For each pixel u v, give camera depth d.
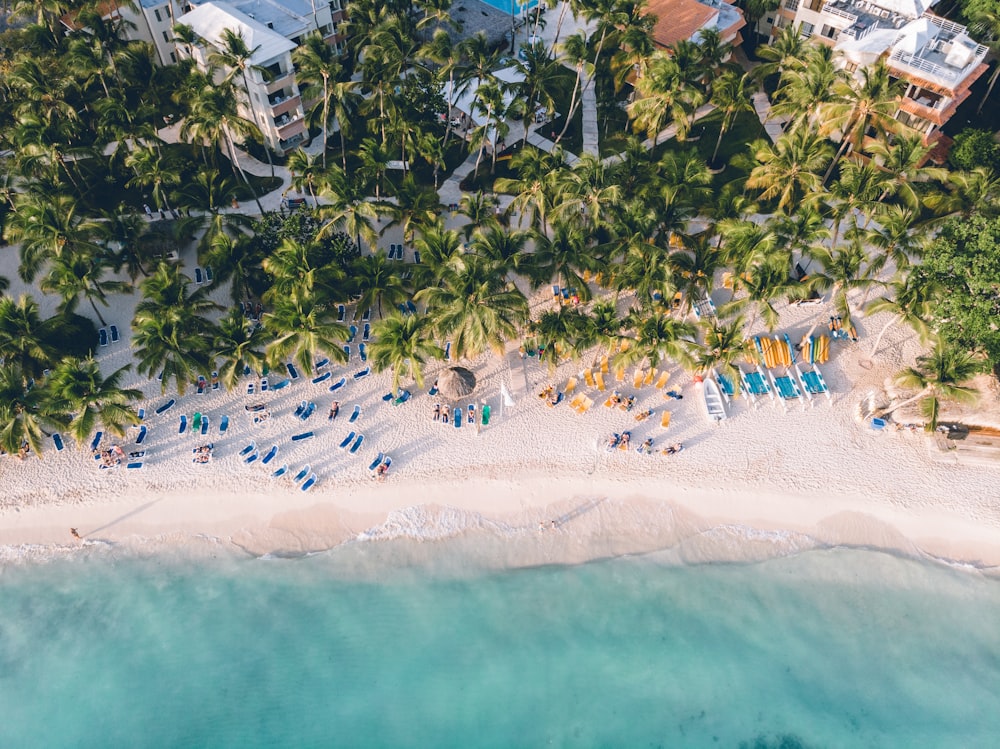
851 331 63.09
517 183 63.59
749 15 90.12
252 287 63.00
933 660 48.44
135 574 51.16
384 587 50.94
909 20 77.31
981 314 49.91
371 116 79.75
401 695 46.97
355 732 45.53
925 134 72.50
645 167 64.12
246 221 62.59
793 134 65.12
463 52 72.44
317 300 56.03
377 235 65.06
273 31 76.69
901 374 52.75
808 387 59.59
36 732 45.19
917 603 50.66
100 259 59.25
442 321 53.22
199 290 57.66
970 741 45.53
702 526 53.72
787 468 56.06
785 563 52.31
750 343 60.84
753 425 58.31
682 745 45.41
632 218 58.09
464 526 53.38
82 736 45.12
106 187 73.88
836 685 47.62
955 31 75.44
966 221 57.00
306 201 73.31
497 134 72.44
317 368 61.16
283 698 46.62
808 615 50.16
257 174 76.44
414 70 82.50
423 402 59.50
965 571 52.00
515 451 56.69
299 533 52.88
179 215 70.88
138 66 73.56
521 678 47.56
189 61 73.94
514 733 45.56
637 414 58.75
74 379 49.97
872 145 65.06
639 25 75.50
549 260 58.53
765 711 46.44
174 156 75.50
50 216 56.66
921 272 53.56
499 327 54.06
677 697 47.06
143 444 56.31
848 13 79.88
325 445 56.69
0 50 76.88
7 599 49.84
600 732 45.56
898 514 54.00
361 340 63.25
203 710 46.06
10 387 49.81
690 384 60.88
